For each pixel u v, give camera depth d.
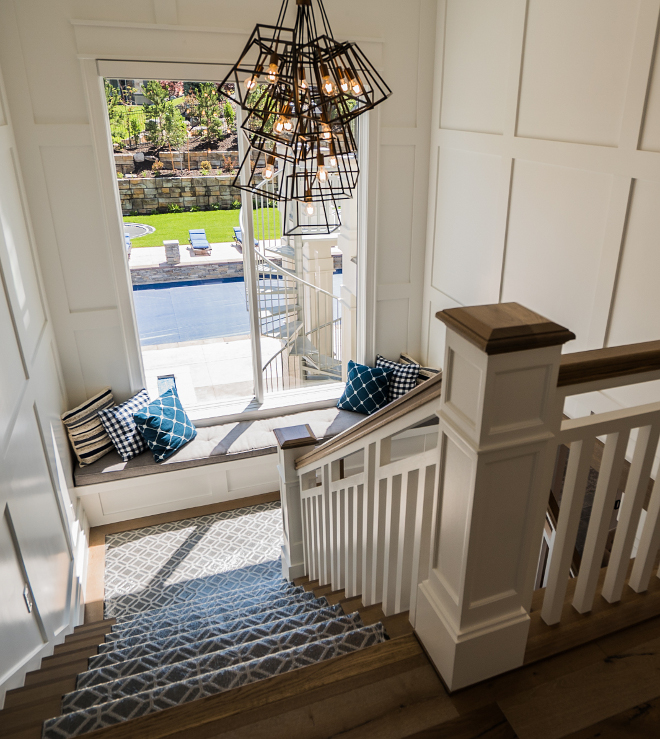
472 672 1.43
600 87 2.89
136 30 3.76
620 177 2.83
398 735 1.34
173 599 3.85
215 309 9.20
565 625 1.58
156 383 6.21
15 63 3.62
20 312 3.17
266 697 1.44
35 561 2.67
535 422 1.23
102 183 4.02
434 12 4.29
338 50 1.85
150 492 4.59
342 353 6.04
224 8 3.86
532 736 1.33
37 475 2.97
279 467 3.11
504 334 1.10
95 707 1.63
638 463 1.48
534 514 1.34
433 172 4.64
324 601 2.49
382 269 4.90
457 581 1.37
